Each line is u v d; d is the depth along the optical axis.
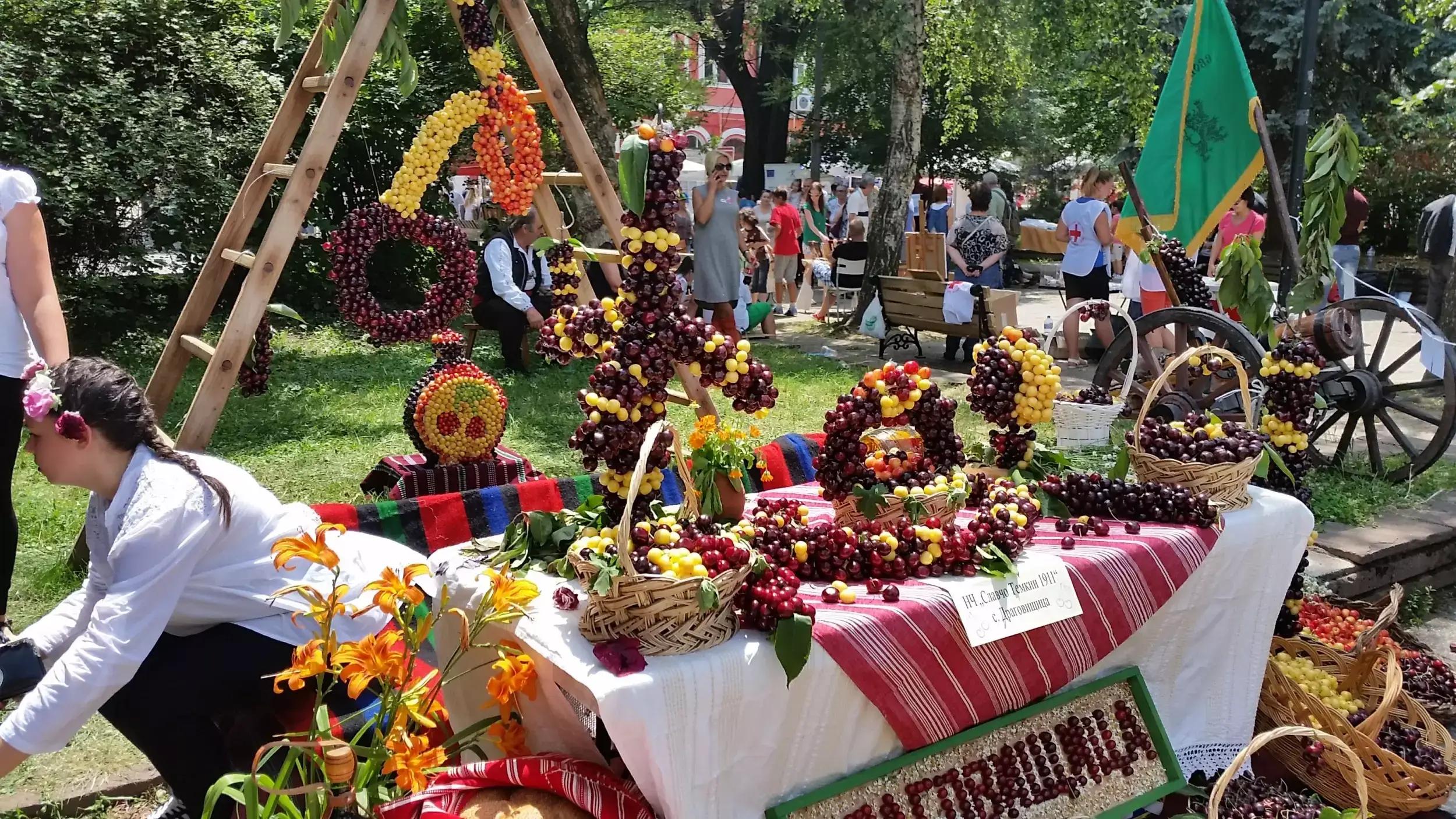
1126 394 3.58
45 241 3.20
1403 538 4.92
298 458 5.87
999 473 3.28
